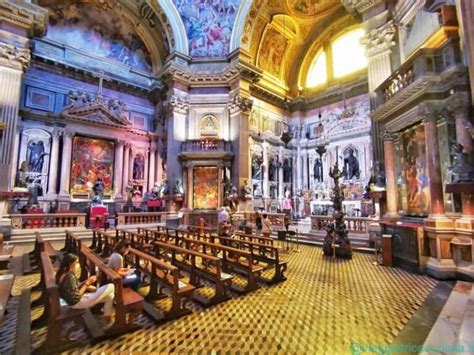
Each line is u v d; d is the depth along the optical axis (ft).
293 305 13.76
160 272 15.37
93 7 51.55
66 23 50.24
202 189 49.39
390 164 25.70
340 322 11.71
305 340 10.25
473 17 9.01
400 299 14.44
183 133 51.21
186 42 51.57
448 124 19.20
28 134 44.45
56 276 10.95
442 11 19.24
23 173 35.81
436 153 19.66
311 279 18.39
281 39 61.57
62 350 9.73
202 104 52.31
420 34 24.91
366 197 30.53
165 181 48.93
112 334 10.64
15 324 11.69
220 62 52.70
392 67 28.73
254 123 58.44
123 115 55.06
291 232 30.19
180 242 28.07
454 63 18.24
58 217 35.47
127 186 52.95
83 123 49.93
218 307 13.60
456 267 18.01
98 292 11.39
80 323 10.47
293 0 54.13
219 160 49.11
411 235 20.40
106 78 53.06
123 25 55.62
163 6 49.42
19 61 33.73
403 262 21.30
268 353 9.40
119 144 54.24
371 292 15.66
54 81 48.34
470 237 17.35
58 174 47.11
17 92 33.22
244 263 19.47
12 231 31.45
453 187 16.93
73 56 50.21
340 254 25.40
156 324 11.71
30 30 35.01
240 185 48.29
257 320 12.05
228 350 9.63
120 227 40.78
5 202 31.65
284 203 53.26
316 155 62.03
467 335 9.91
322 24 62.59
